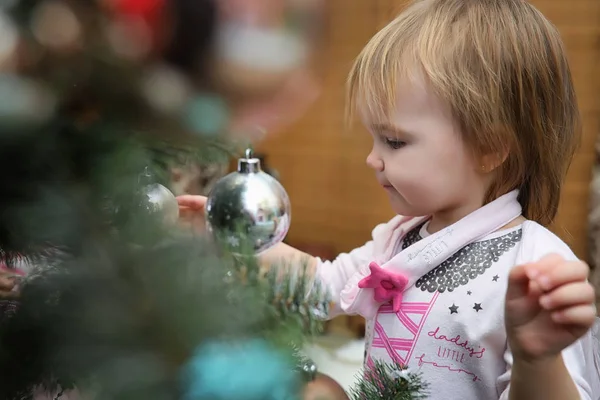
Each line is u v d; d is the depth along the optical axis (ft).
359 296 2.21
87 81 0.78
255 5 0.67
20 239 0.95
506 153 2.11
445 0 2.19
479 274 2.04
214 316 0.86
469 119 2.00
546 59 2.14
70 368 0.86
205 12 0.67
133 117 0.85
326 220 4.46
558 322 1.28
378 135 2.11
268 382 0.84
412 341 2.07
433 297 2.08
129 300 0.84
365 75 2.10
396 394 1.36
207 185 1.86
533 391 1.38
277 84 0.72
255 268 1.05
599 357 1.98
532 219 2.29
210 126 0.80
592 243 3.89
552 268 1.28
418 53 2.03
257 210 1.36
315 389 1.05
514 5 2.17
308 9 0.69
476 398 1.98
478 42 2.04
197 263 0.93
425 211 2.13
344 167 4.33
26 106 0.80
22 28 0.75
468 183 2.11
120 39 0.73
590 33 3.84
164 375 0.80
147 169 1.11
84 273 0.86
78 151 0.93
